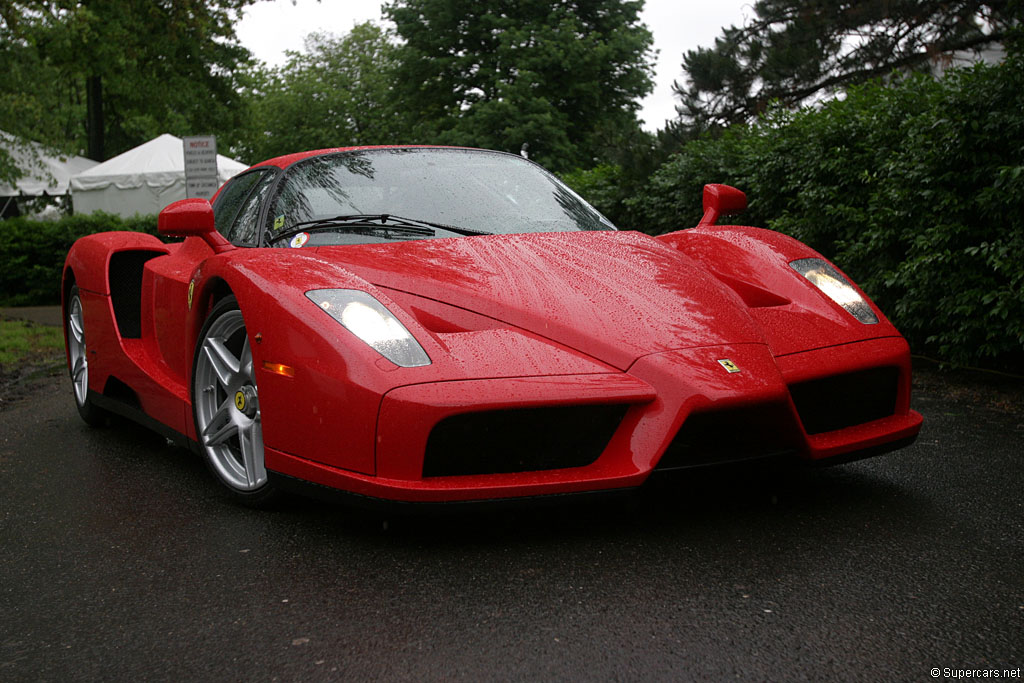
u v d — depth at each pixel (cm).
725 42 1152
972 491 266
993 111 430
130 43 2241
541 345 228
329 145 4597
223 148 2998
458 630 181
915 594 192
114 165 1540
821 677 158
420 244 280
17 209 1962
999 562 209
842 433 251
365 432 216
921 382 463
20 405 484
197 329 292
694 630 177
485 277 253
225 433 276
